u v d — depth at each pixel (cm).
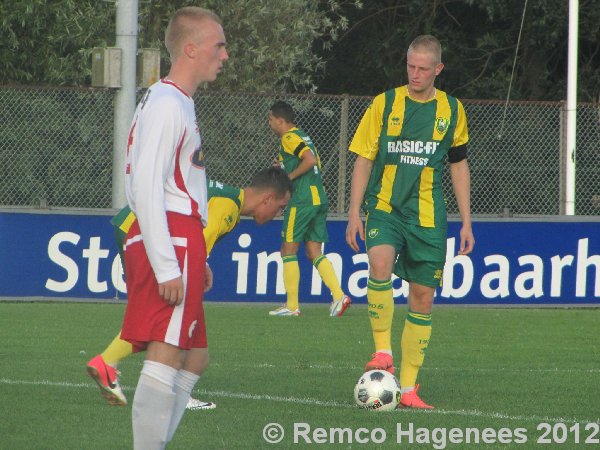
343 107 4631
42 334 3516
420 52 2439
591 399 2558
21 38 6362
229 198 2006
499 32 8138
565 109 4794
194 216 1622
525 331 3912
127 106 4472
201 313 1744
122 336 1633
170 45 1662
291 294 4219
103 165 4953
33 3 6191
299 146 4072
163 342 1598
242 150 4906
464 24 8400
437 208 2467
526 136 4953
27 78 6394
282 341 3516
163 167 1570
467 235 2525
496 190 4975
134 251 1625
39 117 4912
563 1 7625
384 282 2472
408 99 2473
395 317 4284
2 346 3241
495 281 4544
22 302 4347
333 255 4519
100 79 4459
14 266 4334
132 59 4472
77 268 4375
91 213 4369
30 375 2723
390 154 2469
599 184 5050
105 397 1767
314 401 2456
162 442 1614
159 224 1555
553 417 2325
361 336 3675
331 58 8306
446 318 4250
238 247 4444
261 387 2636
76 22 6259
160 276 1562
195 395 2500
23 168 4916
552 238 4562
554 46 7994
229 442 2020
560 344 3588
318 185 4141
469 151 4975
